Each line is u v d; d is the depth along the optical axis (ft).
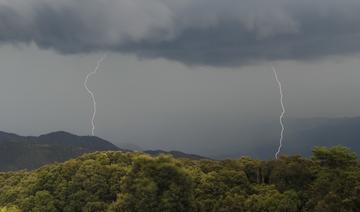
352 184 190.70
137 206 201.57
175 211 201.26
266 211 200.95
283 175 217.36
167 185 204.85
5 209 233.55
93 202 236.63
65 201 243.81
